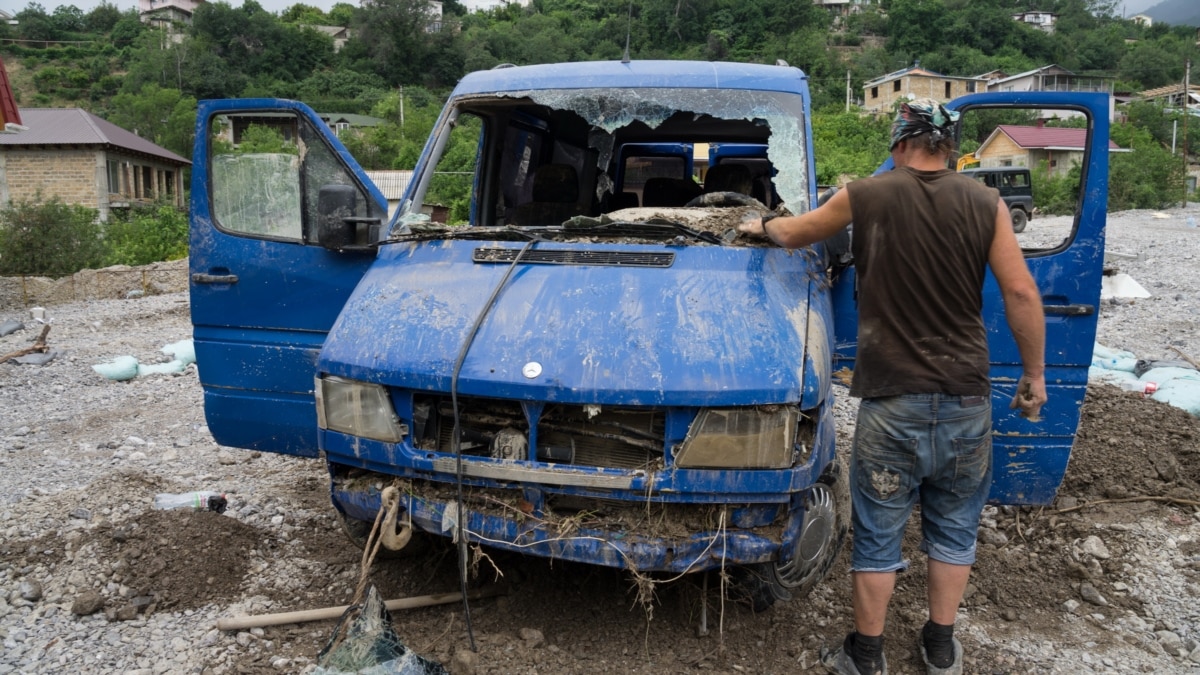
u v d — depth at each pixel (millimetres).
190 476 5953
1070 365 4242
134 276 19531
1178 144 69375
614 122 4410
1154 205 39812
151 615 3943
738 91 4430
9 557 4445
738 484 3117
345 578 4242
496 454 3287
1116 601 4230
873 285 3213
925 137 3252
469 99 4691
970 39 108312
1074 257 4203
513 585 4031
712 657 3541
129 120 73688
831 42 108875
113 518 4926
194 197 4727
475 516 3305
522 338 3342
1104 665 3643
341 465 3699
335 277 4535
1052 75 86062
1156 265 18281
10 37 116500
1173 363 8469
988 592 4273
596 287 3514
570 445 3285
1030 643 3816
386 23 104312
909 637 3787
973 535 3410
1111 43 114438
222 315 4711
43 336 11562
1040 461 4332
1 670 3500
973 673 3549
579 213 5367
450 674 3328
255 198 4648
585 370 3176
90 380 9750
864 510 3324
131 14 127500
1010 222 3211
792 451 3168
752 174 5645
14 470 6371
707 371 3141
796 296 3590
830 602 4055
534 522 3232
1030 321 3127
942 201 3154
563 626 3740
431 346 3398
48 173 40156
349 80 99312
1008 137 44719
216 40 103000
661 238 3750
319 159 4562
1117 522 5090
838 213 3273
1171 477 5574
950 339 3164
